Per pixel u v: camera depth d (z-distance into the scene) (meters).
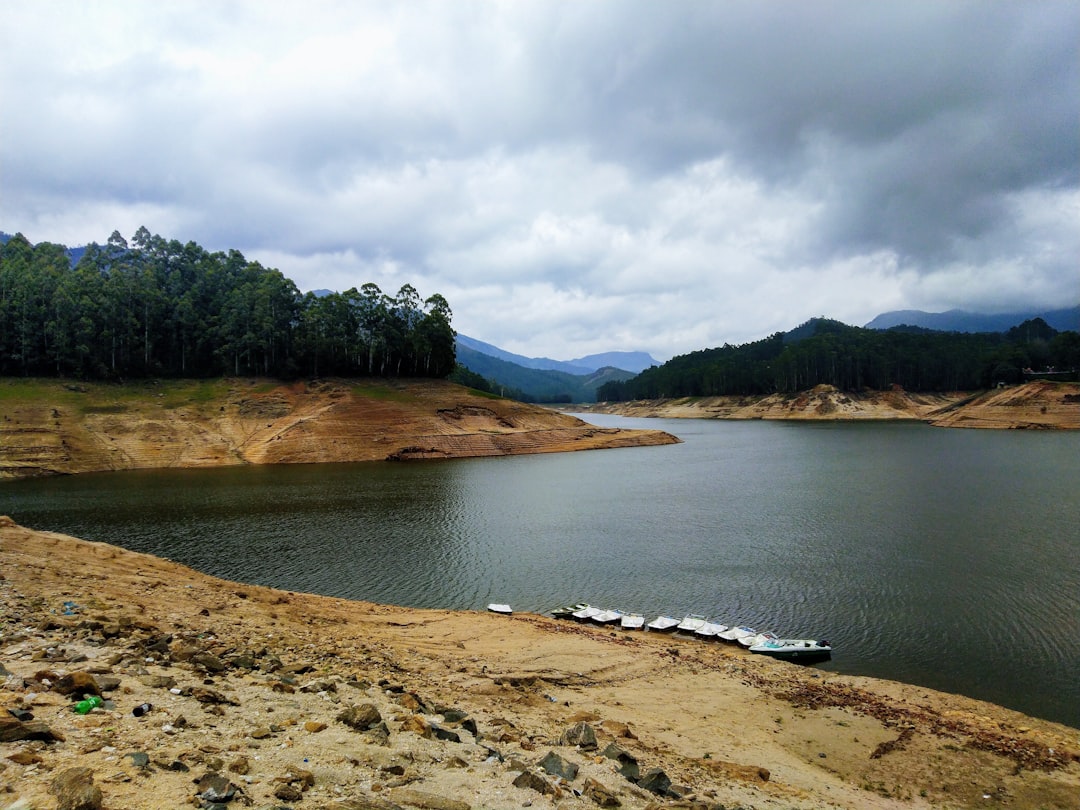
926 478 72.25
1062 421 138.12
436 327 133.62
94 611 17.45
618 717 18.83
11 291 100.75
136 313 110.81
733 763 16.25
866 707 21.42
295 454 93.69
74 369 100.44
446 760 11.26
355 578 38.00
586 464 94.81
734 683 23.20
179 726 10.21
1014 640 28.16
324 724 11.73
